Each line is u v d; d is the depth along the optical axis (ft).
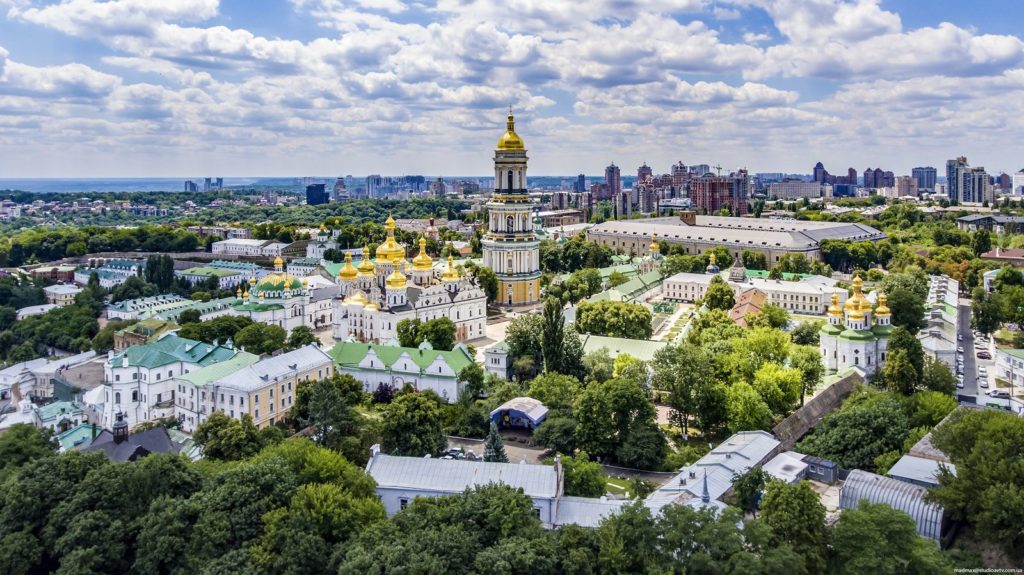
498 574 419.13
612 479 646.33
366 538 456.04
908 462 566.77
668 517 437.17
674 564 419.54
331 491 488.44
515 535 456.04
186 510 487.61
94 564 468.75
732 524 430.20
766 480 529.86
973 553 473.26
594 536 450.30
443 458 601.21
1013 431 504.43
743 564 402.11
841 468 610.65
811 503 457.68
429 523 472.44
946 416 629.51
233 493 495.00
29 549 485.15
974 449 492.13
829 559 450.71
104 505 504.84
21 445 640.99
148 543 469.57
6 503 510.99
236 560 452.76
